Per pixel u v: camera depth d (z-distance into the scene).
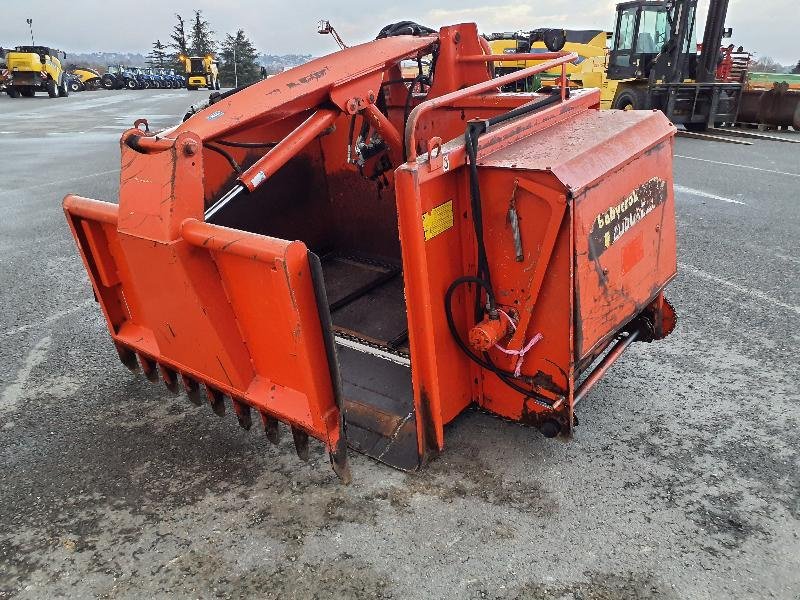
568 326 2.42
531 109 2.80
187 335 2.63
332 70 2.98
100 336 4.27
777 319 4.16
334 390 2.34
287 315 2.17
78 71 39.91
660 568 2.24
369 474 2.77
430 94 3.85
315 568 2.30
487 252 2.49
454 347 2.68
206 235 2.25
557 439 2.73
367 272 4.52
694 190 7.73
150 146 2.37
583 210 2.30
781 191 7.60
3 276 5.45
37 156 11.86
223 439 3.10
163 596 2.22
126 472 2.89
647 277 2.94
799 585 2.15
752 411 3.16
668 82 12.83
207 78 40.84
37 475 2.88
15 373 3.80
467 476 2.73
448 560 2.30
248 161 4.00
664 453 2.86
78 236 3.03
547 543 2.37
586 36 17.77
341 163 4.52
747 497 2.57
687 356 3.72
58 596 2.24
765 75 15.55
